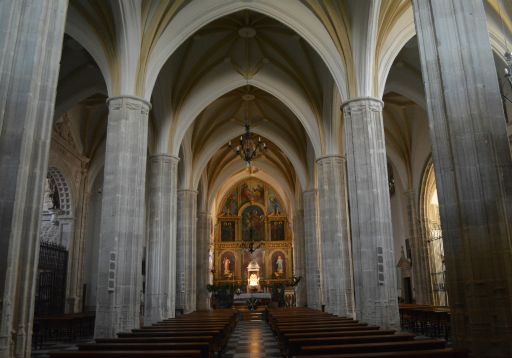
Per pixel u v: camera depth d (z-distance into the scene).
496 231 6.88
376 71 16.52
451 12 7.81
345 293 21.03
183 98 22.61
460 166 7.25
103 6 15.22
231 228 46.22
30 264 7.24
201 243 35.34
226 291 35.44
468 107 7.36
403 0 16.27
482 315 6.74
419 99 22.03
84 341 17.64
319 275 27.89
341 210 22.19
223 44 21.92
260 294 35.56
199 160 29.50
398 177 29.72
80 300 25.06
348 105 16.36
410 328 21.14
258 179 47.09
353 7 16.25
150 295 20.22
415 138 26.80
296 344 8.37
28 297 7.16
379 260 14.68
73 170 24.92
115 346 8.01
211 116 28.59
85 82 20.92
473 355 6.68
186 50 21.22
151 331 11.41
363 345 7.34
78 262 24.95
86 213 26.11
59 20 8.16
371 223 15.08
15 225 7.00
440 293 25.53
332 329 10.78
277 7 17.75
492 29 16.86
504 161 7.12
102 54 15.72
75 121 24.94
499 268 6.77
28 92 7.42
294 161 30.39
